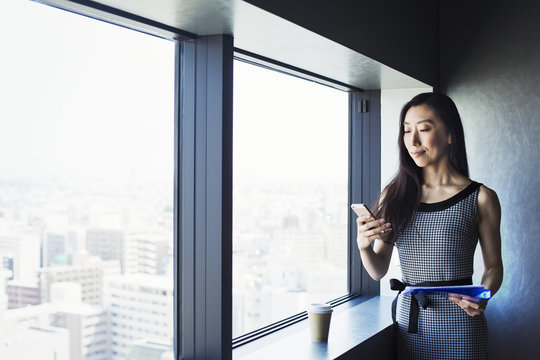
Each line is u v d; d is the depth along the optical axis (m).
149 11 1.66
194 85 1.93
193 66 1.93
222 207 1.88
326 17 2.04
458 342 2.00
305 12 1.89
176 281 1.94
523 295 3.00
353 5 2.25
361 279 3.20
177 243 1.94
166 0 1.56
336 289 3.06
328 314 2.27
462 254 2.01
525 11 3.01
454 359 2.01
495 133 3.08
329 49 2.22
